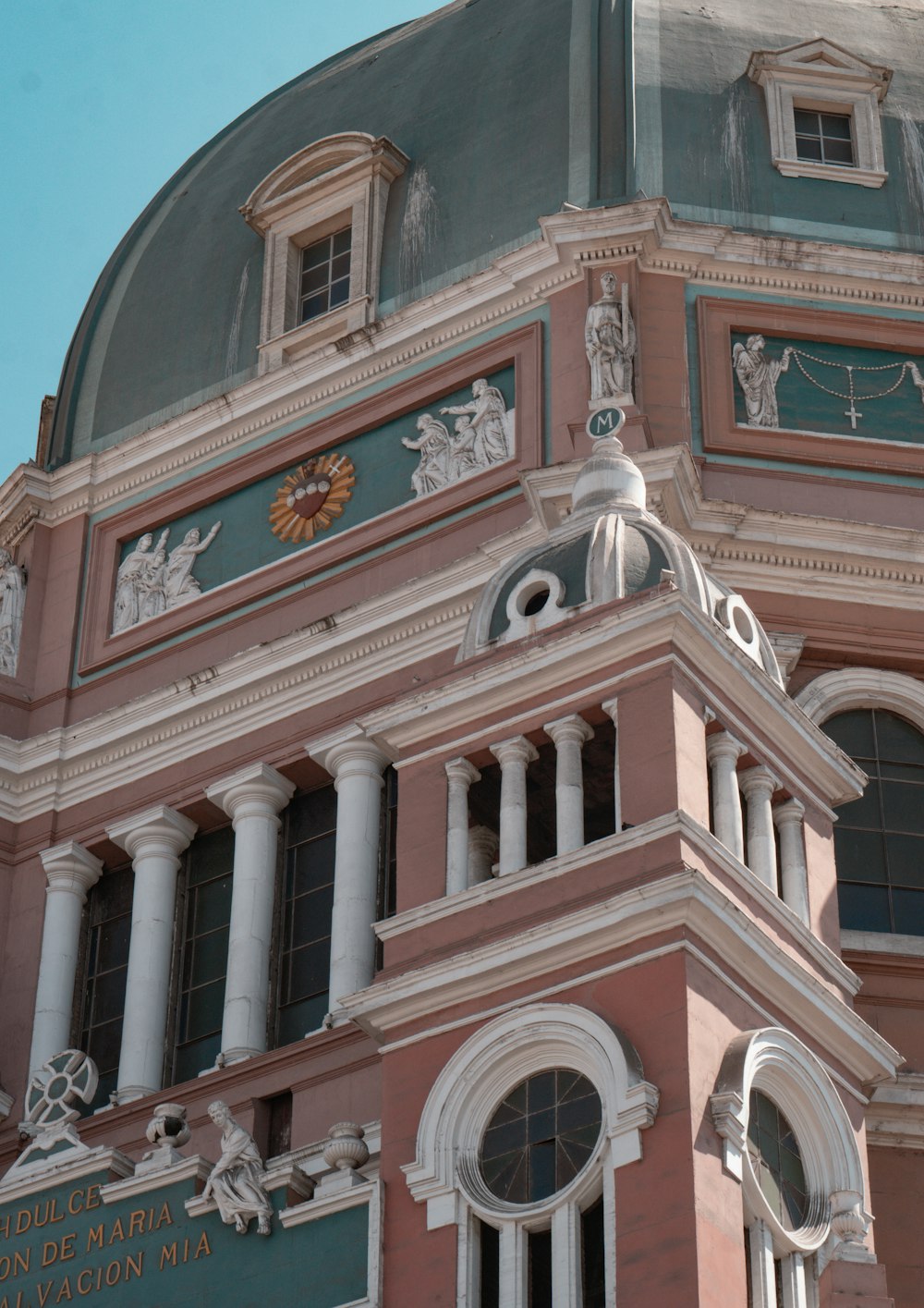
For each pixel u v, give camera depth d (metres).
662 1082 37.53
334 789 54.28
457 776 42.38
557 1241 37.25
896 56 61.53
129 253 64.56
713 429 54.16
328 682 54.44
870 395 55.44
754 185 58.09
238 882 53.34
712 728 41.78
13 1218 42.50
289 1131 49.69
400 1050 40.03
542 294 56.03
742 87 59.69
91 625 58.62
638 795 40.19
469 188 59.31
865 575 52.75
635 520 44.84
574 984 38.97
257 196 61.69
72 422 61.84
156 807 55.03
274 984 52.75
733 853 40.84
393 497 56.25
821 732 43.97
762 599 52.25
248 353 60.47
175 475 59.38
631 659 41.47
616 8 60.66
